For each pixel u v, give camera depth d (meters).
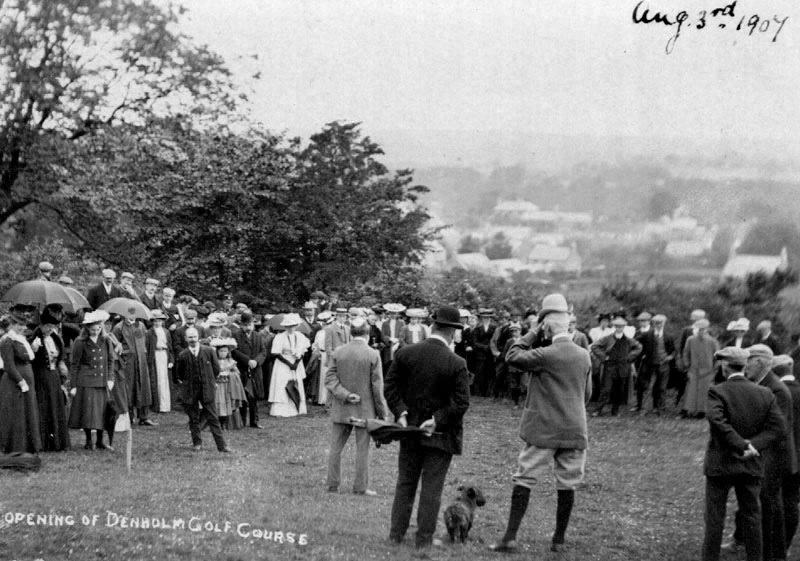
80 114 30.81
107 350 16.25
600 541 11.49
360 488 13.42
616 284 23.16
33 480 12.79
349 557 9.23
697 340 22.03
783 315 20.30
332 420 13.56
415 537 10.15
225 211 31.83
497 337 25.89
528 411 10.61
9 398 14.05
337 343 22.86
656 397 23.17
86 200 30.81
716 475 10.02
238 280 32.00
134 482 12.91
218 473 14.09
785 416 10.73
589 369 10.69
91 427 15.84
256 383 20.52
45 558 8.76
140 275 31.23
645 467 16.70
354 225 32.50
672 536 12.05
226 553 9.25
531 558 10.05
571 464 10.60
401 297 33.06
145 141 31.62
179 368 16.61
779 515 10.79
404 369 10.15
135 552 9.09
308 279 32.28
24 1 29.83
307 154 33.28
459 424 10.02
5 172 30.92
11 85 29.84
